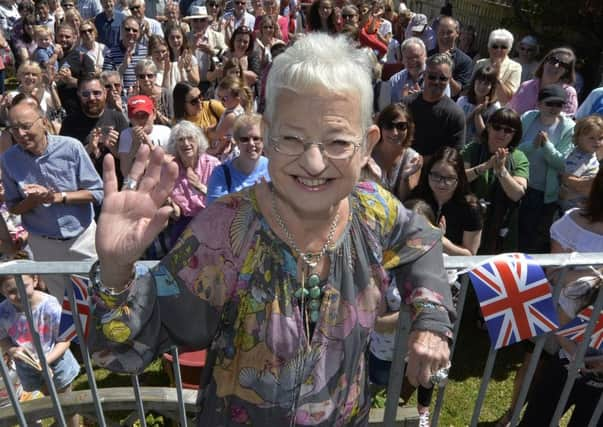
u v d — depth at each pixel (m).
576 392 2.72
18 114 3.91
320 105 1.19
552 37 9.19
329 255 1.35
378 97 6.26
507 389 4.22
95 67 7.95
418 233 1.47
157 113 5.88
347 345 1.39
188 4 12.71
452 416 3.97
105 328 1.25
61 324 1.96
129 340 1.27
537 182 4.76
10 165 4.09
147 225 1.20
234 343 1.38
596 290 2.03
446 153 3.80
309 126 1.21
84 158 4.19
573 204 4.68
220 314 1.37
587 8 8.70
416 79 6.10
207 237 1.34
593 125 4.48
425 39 9.27
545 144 4.68
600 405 2.41
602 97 5.35
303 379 1.37
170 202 4.13
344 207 1.39
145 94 6.26
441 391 2.28
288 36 10.63
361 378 1.50
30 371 3.17
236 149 5.34
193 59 7.66
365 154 1.32
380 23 9.58
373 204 1.43
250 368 1.38
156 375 4.26
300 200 1.26
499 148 4.27
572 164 4.62
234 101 5.50
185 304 1.33
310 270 1.35
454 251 3.69
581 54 8.83
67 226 4.16
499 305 1.87
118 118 5.44
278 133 1.24
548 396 2.80
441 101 5.05
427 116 5.05
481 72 5.53
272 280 1.34
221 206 1.36
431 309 1.42
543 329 1.88
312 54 1.22
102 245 1.20
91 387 2.03
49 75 7.28
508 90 6.12
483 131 4.61
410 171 4.33
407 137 4.29
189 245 1.33
